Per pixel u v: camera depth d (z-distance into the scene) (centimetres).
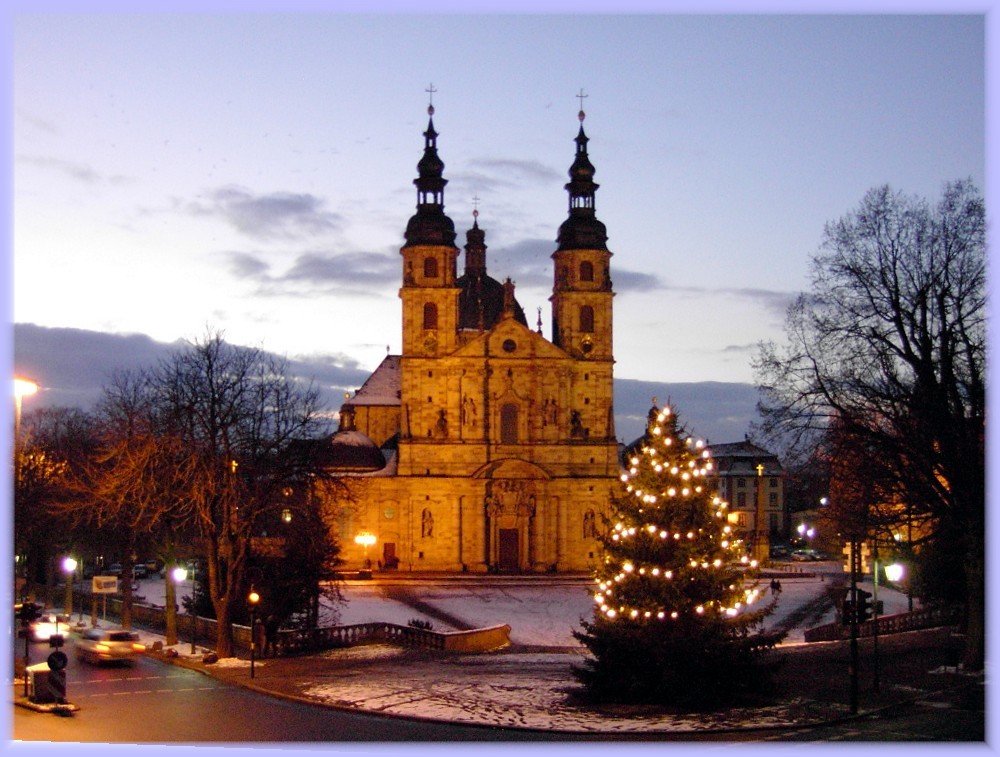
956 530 6206
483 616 10631
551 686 5778
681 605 5150
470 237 19038
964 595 7912
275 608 7844
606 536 5481
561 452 15538
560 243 16000
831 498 7306
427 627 8331
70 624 9188
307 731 4688
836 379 6256
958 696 5166
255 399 7812
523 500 15400
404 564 15288
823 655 6712
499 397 15538
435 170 15625
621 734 4578
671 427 5388
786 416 6381
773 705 5100
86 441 10706
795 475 7250
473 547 15375
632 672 5209
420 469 15400
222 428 7281
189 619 8669
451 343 15512
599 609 5462
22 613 8219
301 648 7688
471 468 15425
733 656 5159
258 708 5272
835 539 9225
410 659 7262
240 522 7331
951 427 5841
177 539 8562
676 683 5122
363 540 14738
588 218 15875
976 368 5825
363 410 17412
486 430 15475
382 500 15425
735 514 5384
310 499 8019
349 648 7888
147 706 5319
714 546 5222
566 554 15450
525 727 4725
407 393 15500
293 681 6062
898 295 6044
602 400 15675
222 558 7688
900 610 10281
